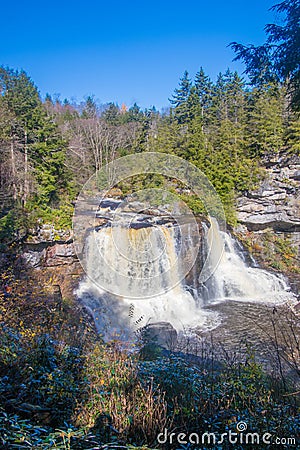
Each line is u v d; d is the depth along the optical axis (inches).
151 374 147.6
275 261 751.7
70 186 735.1
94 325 317.1
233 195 780.6
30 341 149.1
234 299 568.4
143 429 103.7
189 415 116.4
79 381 131.4
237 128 839.1
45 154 729.6
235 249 730.2
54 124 778.8
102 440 98.4
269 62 207.8
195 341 358.3
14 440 76.6
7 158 674.8
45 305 270.7
